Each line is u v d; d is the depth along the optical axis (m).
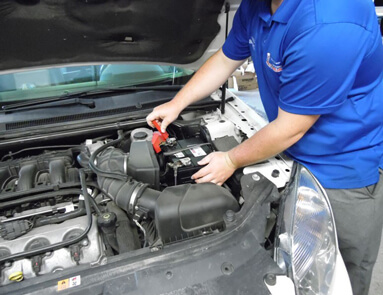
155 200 1.06
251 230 0.96
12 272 0.94
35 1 1.08
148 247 0.95
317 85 0.89
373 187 1.27
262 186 1.11
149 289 0.82
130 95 1.63
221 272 0.86
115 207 1.17
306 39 0.85
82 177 1.17
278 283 0.84
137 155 1.20
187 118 1.63
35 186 1.19
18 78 1.46
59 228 1.04
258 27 1.10
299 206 1.03
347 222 1.30
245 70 2.73
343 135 1.13
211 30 1.43
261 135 1.07
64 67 1.46
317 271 0.94
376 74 1.08
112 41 1.33
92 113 1.49
